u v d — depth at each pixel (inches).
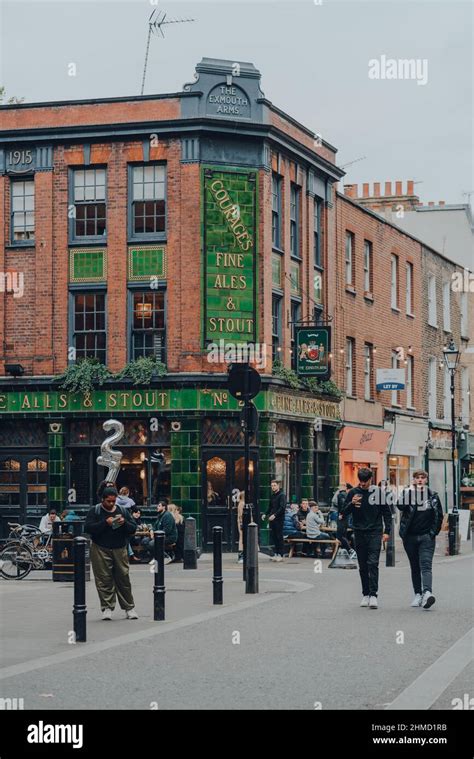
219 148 1263.5
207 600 695.7
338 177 1494.8
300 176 1392.7
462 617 592.4
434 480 1963.6
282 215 1341.0
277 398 1296.8
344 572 953.5
